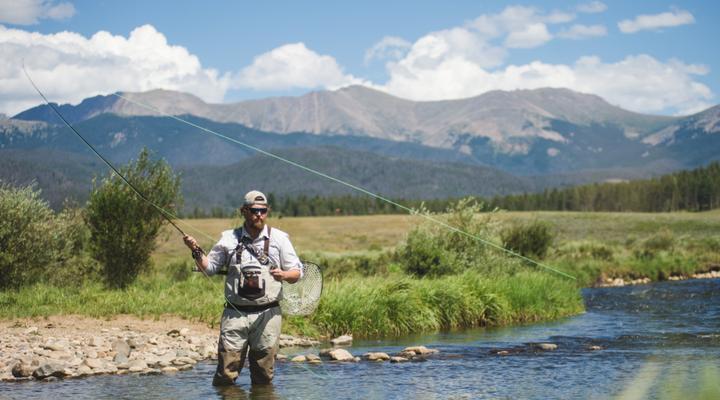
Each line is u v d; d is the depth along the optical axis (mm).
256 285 7371
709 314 16984
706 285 29125
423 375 8469
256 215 7348
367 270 23703
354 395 7203
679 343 11422
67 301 13828
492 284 16672
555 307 17688
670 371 7891
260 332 7516
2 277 16453
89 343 10227
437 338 12891
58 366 8266
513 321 16141
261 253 7426
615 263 36969
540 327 14742
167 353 9867
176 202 18594
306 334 12812
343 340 12156
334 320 13422
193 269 7422
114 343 9961
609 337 12578
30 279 17250
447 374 8531
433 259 21531
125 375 8367
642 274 35750
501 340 12398
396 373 8617
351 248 76188
